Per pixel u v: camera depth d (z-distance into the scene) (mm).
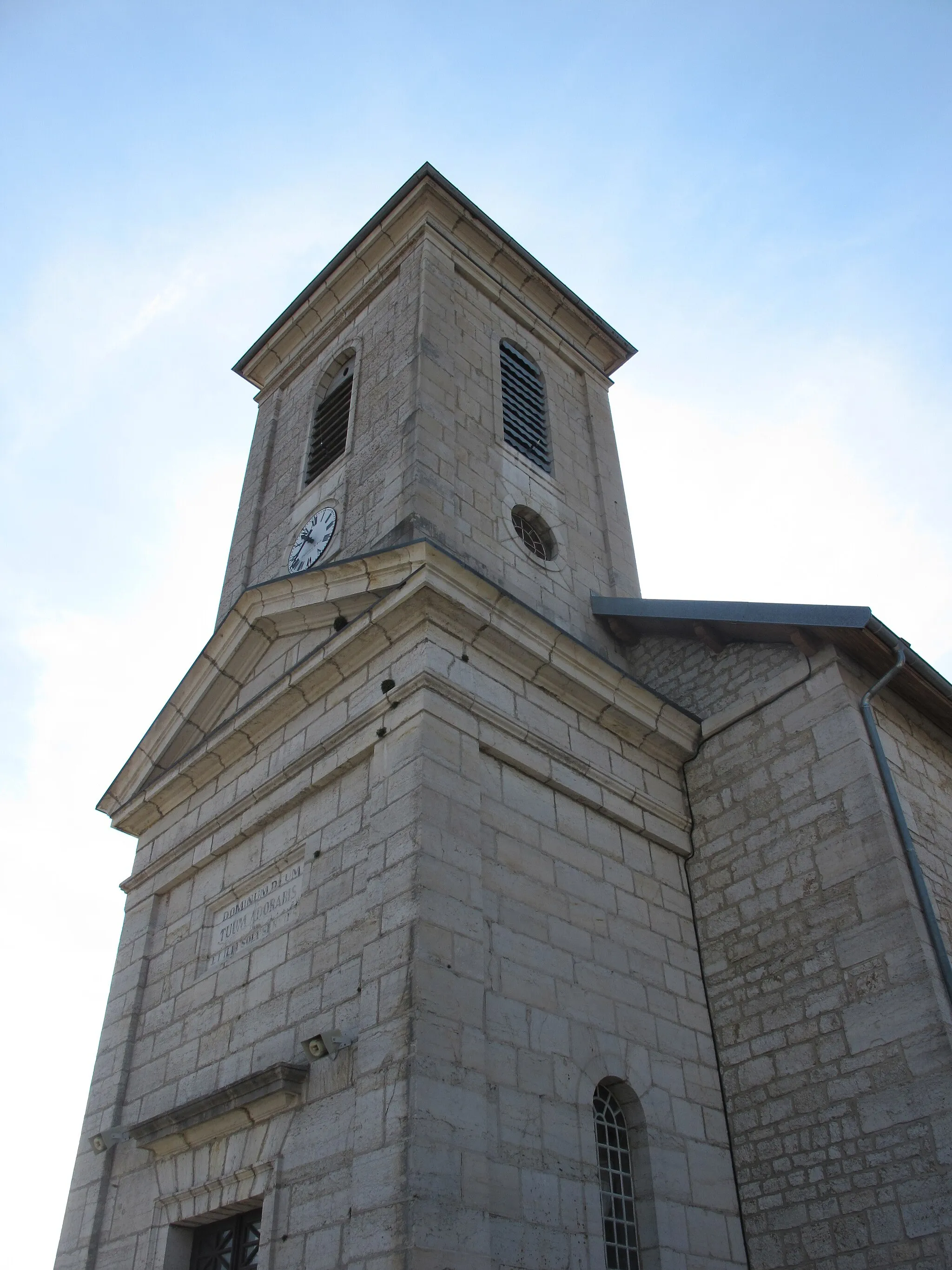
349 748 9891
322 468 14977
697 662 12375
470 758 9391
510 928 8945
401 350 14453
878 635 10461
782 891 10242
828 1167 8867
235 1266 8570
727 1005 10203
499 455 13977
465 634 10070
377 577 10461
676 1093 9430
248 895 10562
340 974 8719
